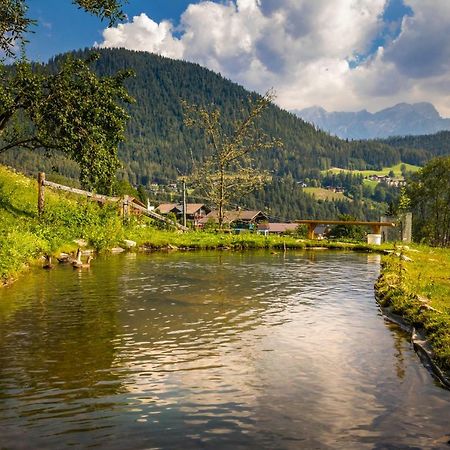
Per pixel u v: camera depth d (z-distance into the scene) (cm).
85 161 2573
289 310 1209
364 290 1544
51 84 2514
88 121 2570
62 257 2153
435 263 2166
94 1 1728
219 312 1170
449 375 722
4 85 2422
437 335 883
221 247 3262
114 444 526
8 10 1741
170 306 1230
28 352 837
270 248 3341
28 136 2669
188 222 4862
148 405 626
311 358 823
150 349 862
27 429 558
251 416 597
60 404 627
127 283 1589
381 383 711
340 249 3438
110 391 671
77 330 983
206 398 649
